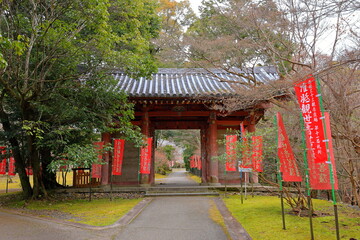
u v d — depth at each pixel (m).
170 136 38.84
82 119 12.09
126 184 15.83
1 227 7.85
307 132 5.67
